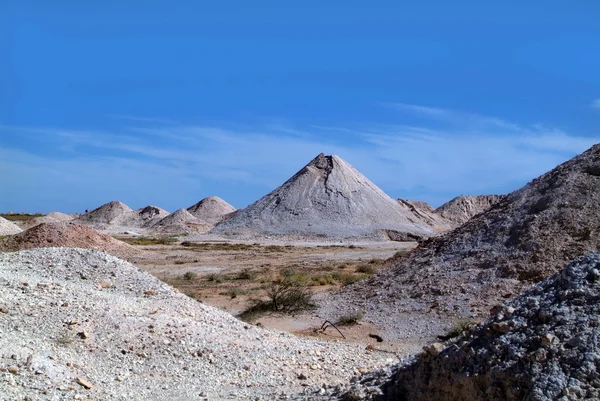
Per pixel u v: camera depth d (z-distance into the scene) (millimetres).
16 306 11227
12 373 8625
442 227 94562
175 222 99062
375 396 7570
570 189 20703
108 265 15273
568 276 7238
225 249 53500
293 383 9984
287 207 81688
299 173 89688
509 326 6816
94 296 12836
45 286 12773
